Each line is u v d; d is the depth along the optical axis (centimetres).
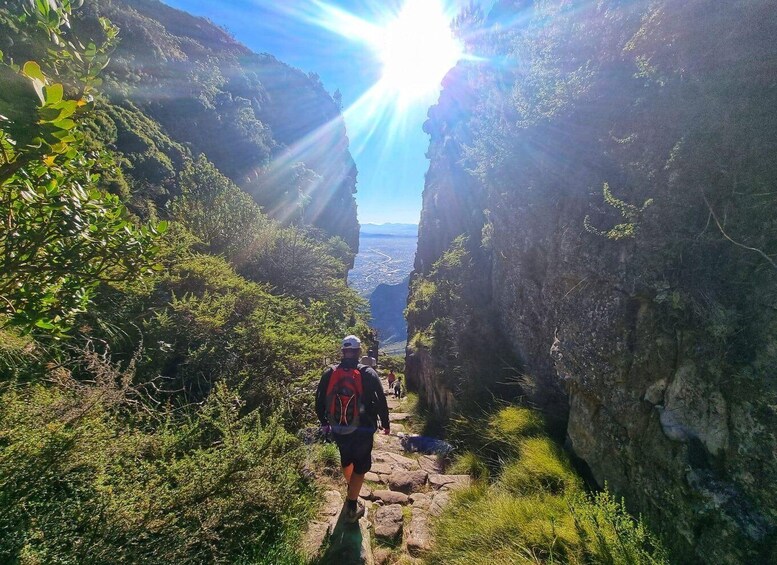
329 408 341
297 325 687
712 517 245
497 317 767
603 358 358
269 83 6203
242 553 267
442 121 1850
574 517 281
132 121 1980
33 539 185
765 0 267
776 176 249
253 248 1050
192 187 1132
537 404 526
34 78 116
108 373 305
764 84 262
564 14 535
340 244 2169
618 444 335
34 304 181
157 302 520
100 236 195
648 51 363
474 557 290
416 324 1203
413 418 893
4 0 148
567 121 489
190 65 3841
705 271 282
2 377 267
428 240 1653
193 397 441
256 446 338
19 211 170
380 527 360
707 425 263
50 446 217
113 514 214
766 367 235
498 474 437
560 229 490
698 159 293
